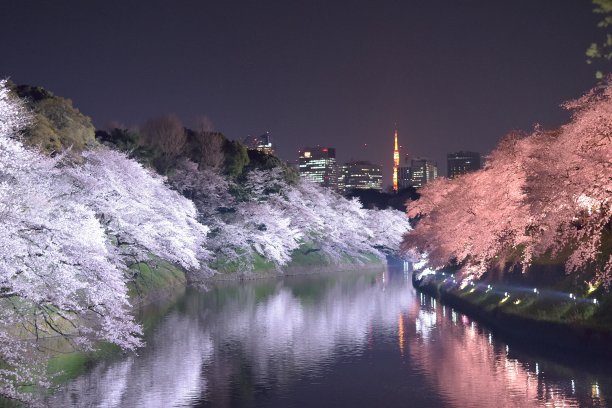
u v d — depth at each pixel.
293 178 97.44
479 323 38.25
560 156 27.22
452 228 49.91
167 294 55.56
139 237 40.94
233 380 23.58
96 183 37.41
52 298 21.69
